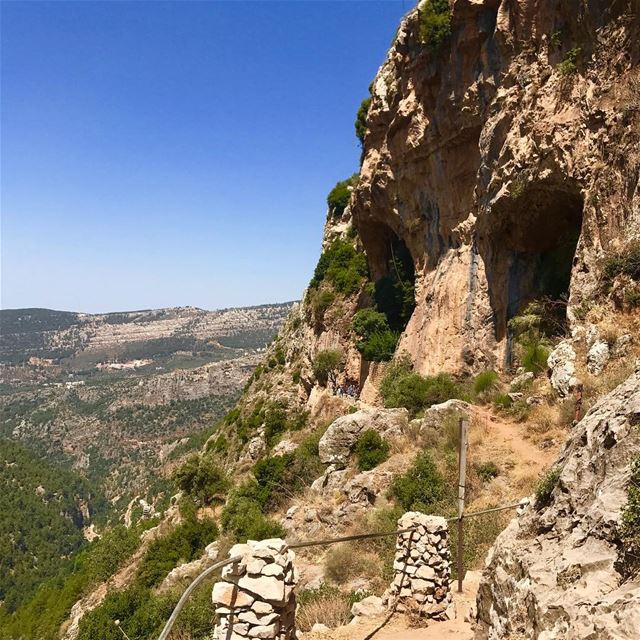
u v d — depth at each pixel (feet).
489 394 63.21
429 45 79.10
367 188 108.06
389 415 64.03
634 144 50.96
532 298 69.00
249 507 73.97
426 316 86.89
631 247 49.73
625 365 45.52
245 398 208.03
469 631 22.71
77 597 106.01
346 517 50.11
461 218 81.87
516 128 65.36
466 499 43.96
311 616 30.91
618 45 54.34
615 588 11.25
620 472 13.44
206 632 36.37
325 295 143.43
